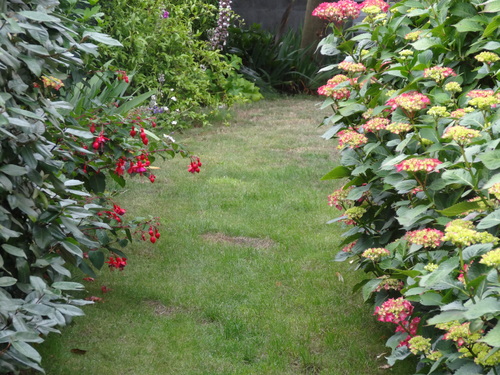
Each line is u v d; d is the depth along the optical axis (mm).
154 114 8844
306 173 7277
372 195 3598
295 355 3549
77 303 2959
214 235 5434
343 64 3682
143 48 9039
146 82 9414
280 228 5570
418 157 2873
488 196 2521
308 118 10617
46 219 2904
